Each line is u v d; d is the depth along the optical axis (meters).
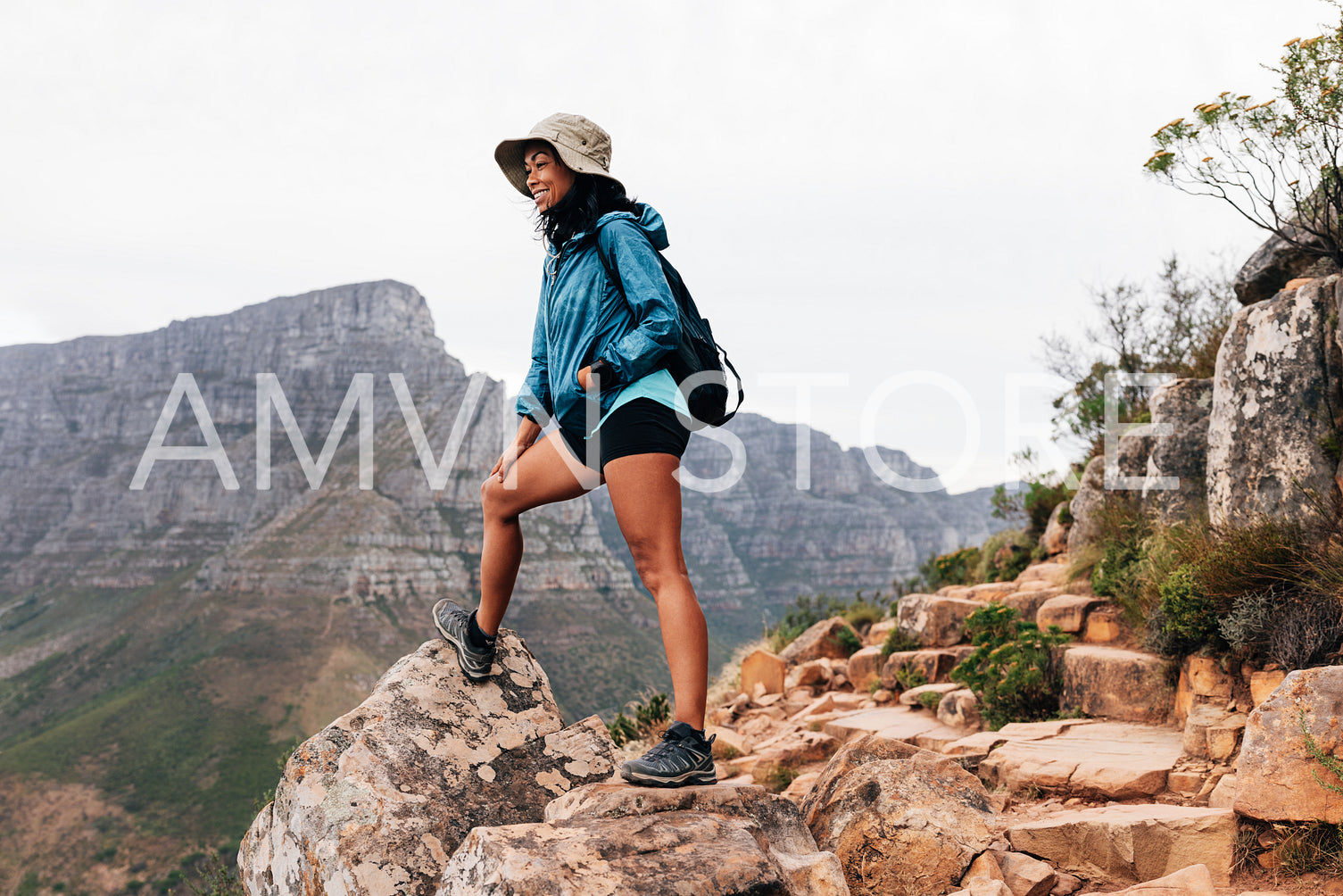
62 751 101.62
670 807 2.32
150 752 102.88
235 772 101.62
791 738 8.02
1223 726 4.75
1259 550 5.23
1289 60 6.24
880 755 3.95
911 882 3.43
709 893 1.94
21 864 86.12
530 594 165.75
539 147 2.53
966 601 9.55
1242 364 6.38
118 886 83.69
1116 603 7.24
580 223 2.48
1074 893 3.65
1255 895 3.31
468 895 1.98
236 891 5.46
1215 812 3.77
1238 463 6.30
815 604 16.11
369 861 2.56
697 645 2.35
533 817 2.86
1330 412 5.66
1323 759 3.43
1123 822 3.78
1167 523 7.62
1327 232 6.86
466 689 3.16
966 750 5.79
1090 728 5.84
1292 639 4.67
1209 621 5.33
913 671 9.13
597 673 149.00
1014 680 6.85
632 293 2.26
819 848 3.63
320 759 2.89
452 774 2.88
